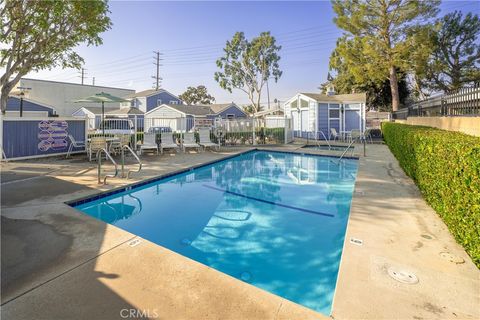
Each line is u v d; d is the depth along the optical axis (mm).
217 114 30234
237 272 3221
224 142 15375
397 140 8492
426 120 9320
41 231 3312
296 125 21641
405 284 2250
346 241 3080
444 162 3402
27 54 10711
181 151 12594
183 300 2049
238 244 3930
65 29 10789
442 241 3055
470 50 21797
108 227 3459
